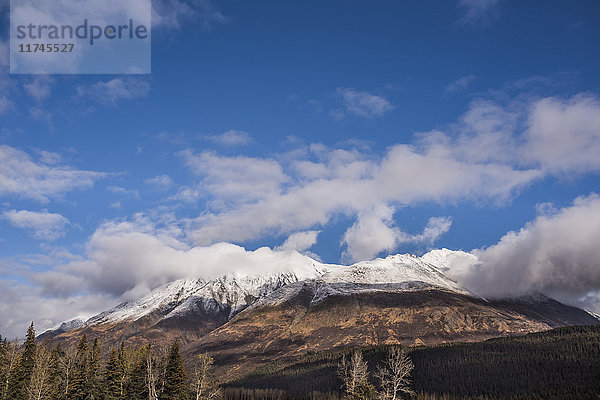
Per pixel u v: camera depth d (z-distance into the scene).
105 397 128.38
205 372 119.75
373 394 119.62
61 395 126.62
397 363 117.50
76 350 152.12
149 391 123.69
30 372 129.00
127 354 155.25
